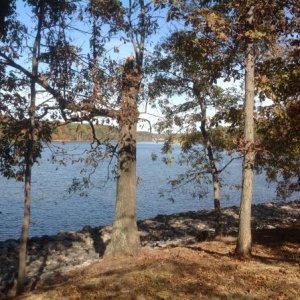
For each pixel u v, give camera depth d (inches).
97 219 1077.8
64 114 437.7
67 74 437.7
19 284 428.1
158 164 3139.8
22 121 414.0
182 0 432.5
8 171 448.5
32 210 1166.3
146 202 1390.3
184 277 408.2
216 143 634.8
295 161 623.5
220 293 361.4
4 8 420.5
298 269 425.4
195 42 436.1
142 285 391.2
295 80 486.6
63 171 2240.4
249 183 463.2
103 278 426.9
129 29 497.4
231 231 776.3
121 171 541.3
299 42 459.8
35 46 425.7
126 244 531.8
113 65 454.9
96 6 461.4
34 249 637.9
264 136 556.1
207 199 1440.7
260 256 480.4
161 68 588.1
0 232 919.7
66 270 502.9
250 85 448.5
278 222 914.7
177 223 884.0
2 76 406.9
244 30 433.4
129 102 478.0
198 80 589.0
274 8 433.7
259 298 346.6
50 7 438.3
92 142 501.0
